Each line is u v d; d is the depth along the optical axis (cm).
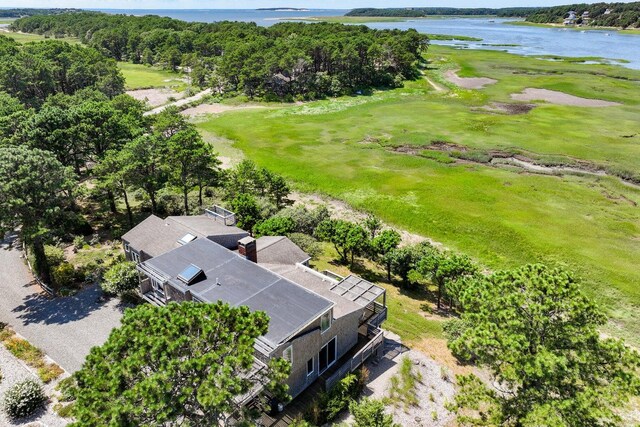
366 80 12700
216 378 1536
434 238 4769
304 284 2878
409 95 11706
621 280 3972
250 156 7131
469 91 11594
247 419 1748
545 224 4950
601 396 1766
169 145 4403
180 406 1502
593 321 1986
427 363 2791
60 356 2673
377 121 9144
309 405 2303
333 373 2520
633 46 19938
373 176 6309
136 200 5134
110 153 4272
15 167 3102
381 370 2697
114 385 1502
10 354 2655
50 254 3666
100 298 3262
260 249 3272
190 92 11662
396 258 3697
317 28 17588
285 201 5325
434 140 7800
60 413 2222
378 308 3014
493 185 5975
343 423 2214
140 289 2992
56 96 7394
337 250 4206
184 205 4750
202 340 1675
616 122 8606
